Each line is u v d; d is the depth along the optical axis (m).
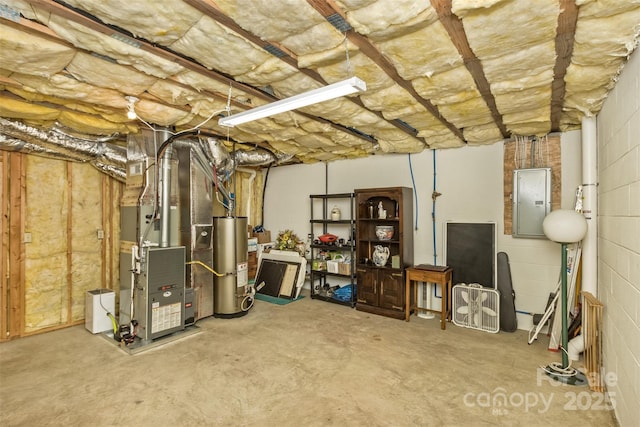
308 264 5.94
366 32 1.84
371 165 5.32
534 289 3.96
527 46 2.00
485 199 4.30
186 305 3.95
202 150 4.29
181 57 2.16
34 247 3.90
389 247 4.90
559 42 1.94
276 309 4.85
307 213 6.09
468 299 4.09
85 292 4.30
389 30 1.83
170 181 4.00
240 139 4.39
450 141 4.24
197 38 1.92
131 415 2.35
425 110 3.12
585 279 3.19
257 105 3.04
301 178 6.17
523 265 4.03
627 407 2.08
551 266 3.86
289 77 2.46
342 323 4.24
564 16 1.70
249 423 2.26
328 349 3.44
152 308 3.58
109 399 2.54
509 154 4.12
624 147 2.21
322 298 5.29
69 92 2.64
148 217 3.80
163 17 1.71
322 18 1.73
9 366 3.07
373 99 2.87
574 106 2.93
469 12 1.65
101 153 4.02
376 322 4.28
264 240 6.41
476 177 4.37
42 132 3.51
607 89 2.55
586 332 2.92
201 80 2.49
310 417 2.32
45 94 2.68
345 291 5.29
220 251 4.47
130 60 2.16
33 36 1.89
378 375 2.90
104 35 1.88
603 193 2.88
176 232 4.19
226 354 3.33
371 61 2.21
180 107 3.10
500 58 2.14
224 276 4.45
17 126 3.32
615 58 2.10
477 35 1.87
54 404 2.47
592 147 3.20
